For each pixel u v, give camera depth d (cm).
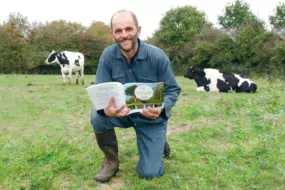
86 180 356
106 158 365
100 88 314
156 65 346
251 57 2681
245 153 426
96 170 380
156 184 338
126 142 497
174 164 399
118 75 352
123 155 438
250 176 355
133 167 392
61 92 1098
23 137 539
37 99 941
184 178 354
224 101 781
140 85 318
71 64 1331
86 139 520
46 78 1770
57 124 631
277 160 397
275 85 1121
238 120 604
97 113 344
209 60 2986
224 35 2872
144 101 323
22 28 3288
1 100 922
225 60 2805
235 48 2753
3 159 425
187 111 703
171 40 3597
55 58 1321
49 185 333
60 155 429
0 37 2966
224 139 499
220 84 1041
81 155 441
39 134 557
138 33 333
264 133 517
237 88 1020
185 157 417
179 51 3328
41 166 402
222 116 643
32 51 3119
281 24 2983
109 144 358
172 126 592
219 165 391
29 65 3006
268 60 2603
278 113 638
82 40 3356
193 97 939
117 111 318
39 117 700
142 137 356
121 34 316
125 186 339
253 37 2648
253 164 392
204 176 357
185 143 482
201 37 3281
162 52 353
